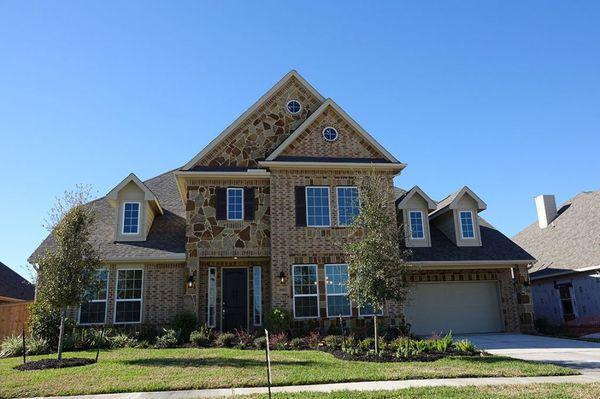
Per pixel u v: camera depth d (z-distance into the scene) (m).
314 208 20.00
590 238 24.95
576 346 16.62
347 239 19.61
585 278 23.78
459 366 11.62
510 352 15.12
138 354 14.34
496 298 22.50
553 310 26.34
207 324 19.31
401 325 19.09
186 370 11.16
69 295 12.94
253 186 20.58
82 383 9.80
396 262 13.73
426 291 21.97
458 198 22.59
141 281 19.59
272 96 22.03
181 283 19.73
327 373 10.64
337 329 18.41
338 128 21.16
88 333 17.44
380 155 21.08
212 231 19.81
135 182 20.75
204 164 20.81
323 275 19.36
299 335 18.33
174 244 20.28
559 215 29.88
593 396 8.39
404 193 25.22
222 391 9.14
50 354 15.09
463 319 21.95
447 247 22.19
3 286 26.81
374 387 9.37
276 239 19.47
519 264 22.08
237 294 20.42
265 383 9.69
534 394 8.55
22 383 9.90
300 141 20.73
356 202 19.23
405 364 12.09
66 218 13.37
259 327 19.66
